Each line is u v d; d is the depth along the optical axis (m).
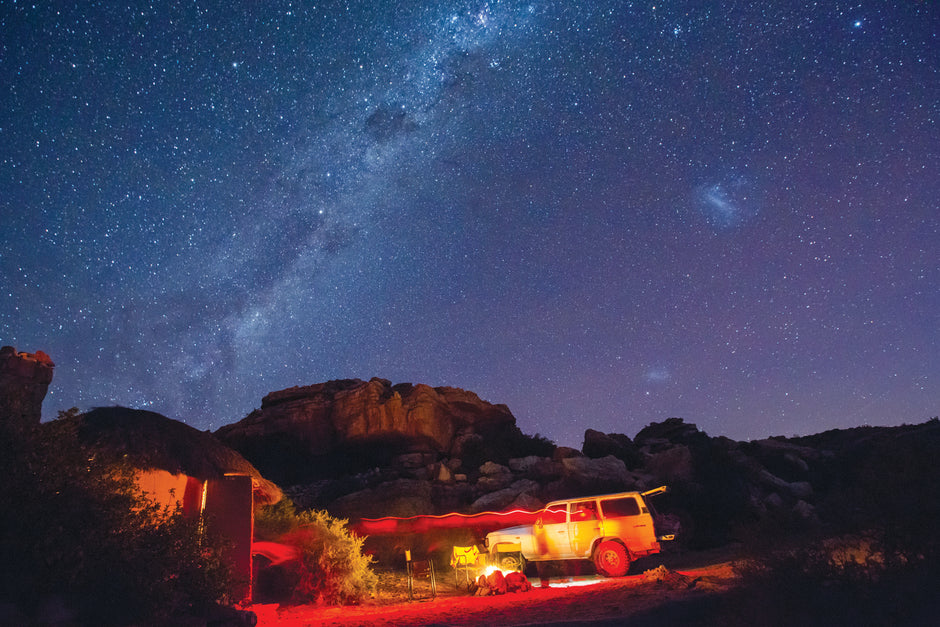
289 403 34.03
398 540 21.81
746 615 6.48
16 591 5.82
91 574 6.33
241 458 12.67
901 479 6.18
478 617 10.23
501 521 24.53
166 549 7.37
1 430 6.37
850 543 6.33
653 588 11.34
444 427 32.69
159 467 9.88
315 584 13.34
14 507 6.06
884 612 5.45
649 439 34.94
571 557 15.20
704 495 25.94
